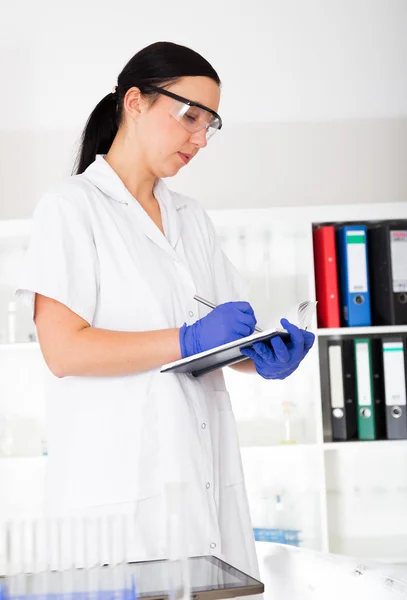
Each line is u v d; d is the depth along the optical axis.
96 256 1.45
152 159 1.52
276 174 3.00
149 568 1.00
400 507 2.89
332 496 2.89
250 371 1.65
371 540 2.83
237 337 1.35
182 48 1.50
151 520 1.35
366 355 2.67
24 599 0.87
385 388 2.65
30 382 2.85
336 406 2.65
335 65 3.04
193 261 1.60
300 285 2.82
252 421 2.87
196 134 1.49
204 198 2.98
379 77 3.04
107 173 1.54
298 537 2.77
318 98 3.03
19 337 2.83
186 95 1.47
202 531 1.37
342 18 3.06
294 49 3.04
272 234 2.83
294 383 2.87
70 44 3.01
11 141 2.97
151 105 1.49
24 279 1.39
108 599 0.88
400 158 3.02
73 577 0.94
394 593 1.43
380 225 2.70
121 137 1.57
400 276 2.63
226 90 3.02
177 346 1.36
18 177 2.96
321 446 2.56
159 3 3.03
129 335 1.36
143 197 1.58
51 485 1.39
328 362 2.67
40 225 1.43
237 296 1.78
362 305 2.67
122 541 1.00
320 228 2.71
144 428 1.38
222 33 3.03
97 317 1.45
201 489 1.39
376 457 2.91
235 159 3.00
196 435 1.42
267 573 1.68
